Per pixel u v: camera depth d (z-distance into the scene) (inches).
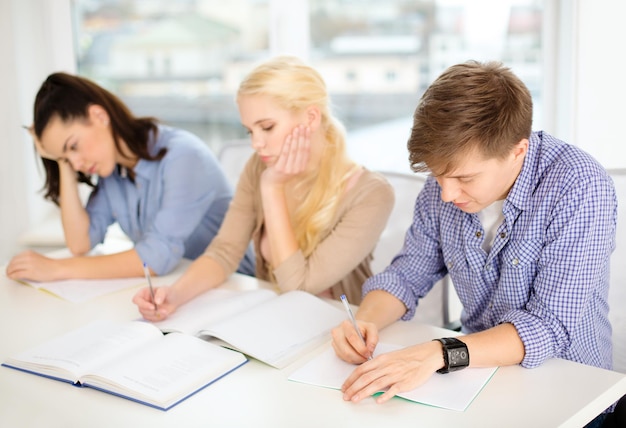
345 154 68.3
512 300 52.5
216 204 81.5
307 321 54.7
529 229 50.0
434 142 45.1
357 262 65.6
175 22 115.0
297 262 64.4
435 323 72.4
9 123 108.2
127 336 52.5
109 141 75.0
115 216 82.3
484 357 45.9
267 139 64.4
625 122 83.6
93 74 118.0
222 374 46.7
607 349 55.3
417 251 59.0
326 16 108.2
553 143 50.4
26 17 109.3
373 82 108.5
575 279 48.1
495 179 46.8
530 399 42.4
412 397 42.8
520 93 46.2
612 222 49.4
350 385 43.9
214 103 117.2
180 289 62.4
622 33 81.7
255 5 111.7
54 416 42.8
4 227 110.8
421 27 103.4
